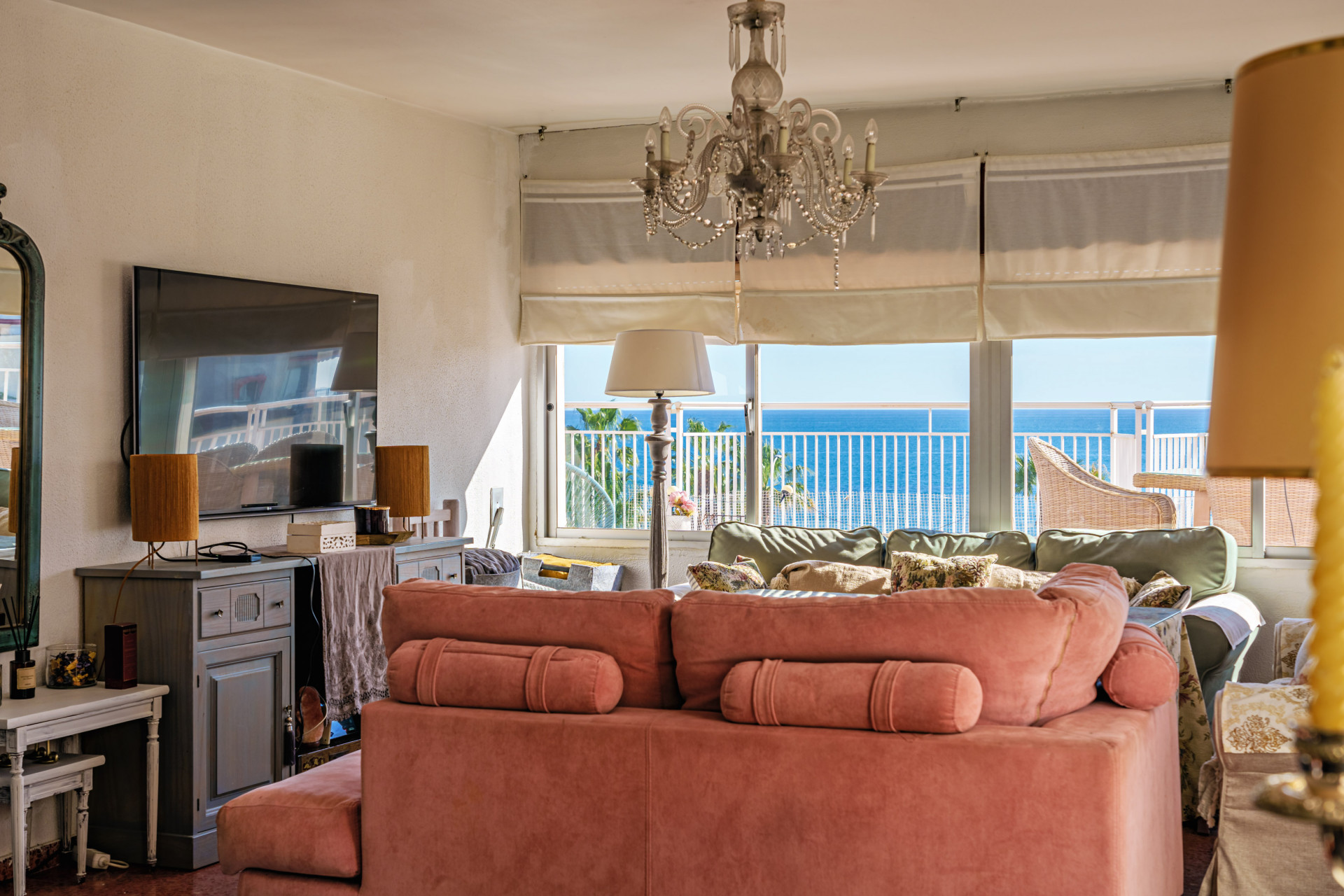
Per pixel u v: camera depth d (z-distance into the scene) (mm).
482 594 2795
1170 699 2605
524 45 4629
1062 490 5746
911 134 5734
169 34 4312
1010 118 5598
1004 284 5578
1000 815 2250
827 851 2354
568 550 6461
